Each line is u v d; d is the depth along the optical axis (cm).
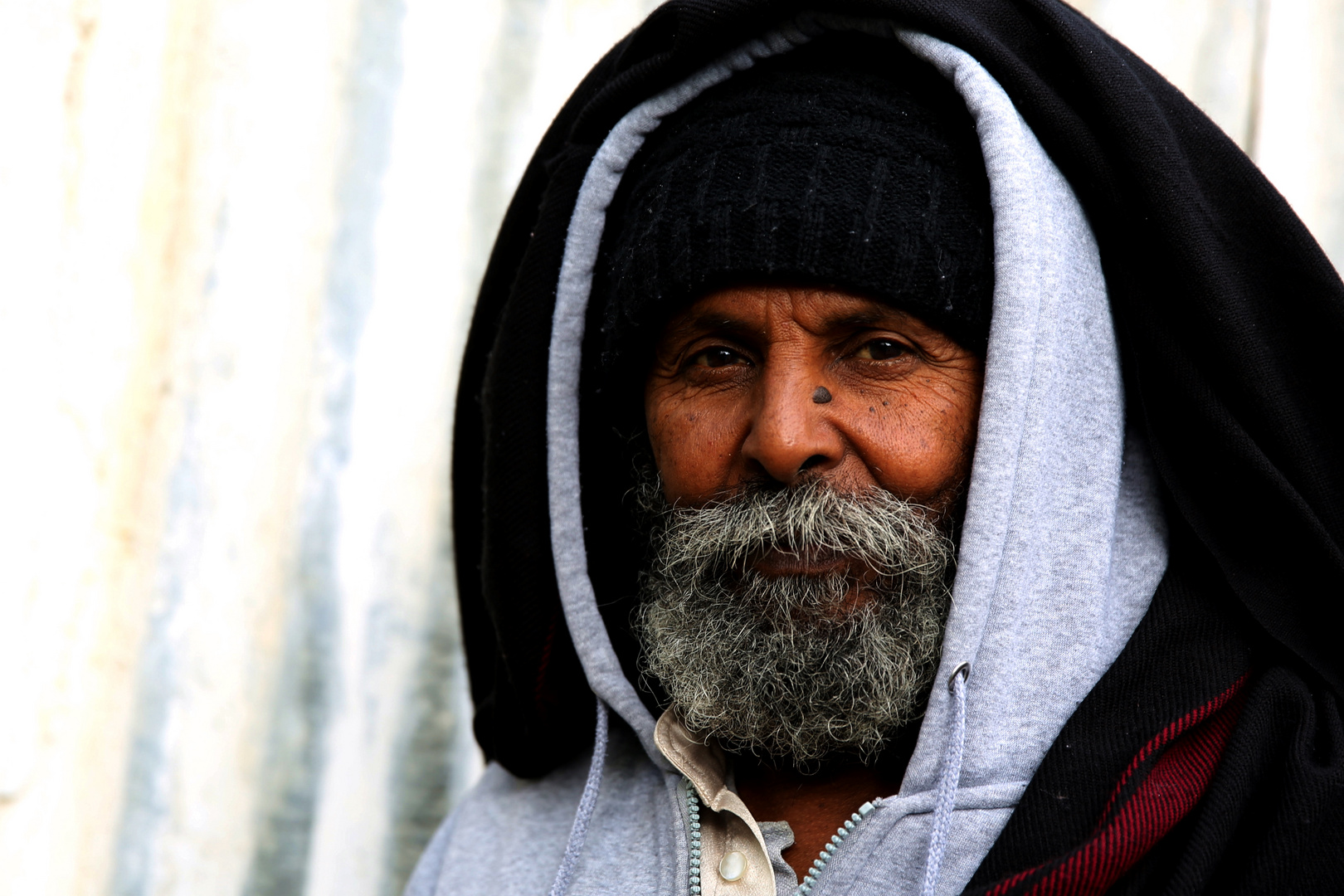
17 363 143
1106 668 99
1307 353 104
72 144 149
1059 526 100
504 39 168
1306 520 95
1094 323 103
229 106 164
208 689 159
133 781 156
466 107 167
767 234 100
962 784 96
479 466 132
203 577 159
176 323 161
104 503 154
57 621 149
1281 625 97
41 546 146
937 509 104
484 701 128
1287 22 157
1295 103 157
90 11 150
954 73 101
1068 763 93
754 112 105
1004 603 98
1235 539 100
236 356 162
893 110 103
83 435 151
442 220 167
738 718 105
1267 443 99
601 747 112
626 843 110
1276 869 87
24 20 144
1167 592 101
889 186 100
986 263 101
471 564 132
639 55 115
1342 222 155
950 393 103
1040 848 90
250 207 163
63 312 148
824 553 104
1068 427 101
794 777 110
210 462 160
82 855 153
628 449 123
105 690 155
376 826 161
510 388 118
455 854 122
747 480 107
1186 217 98
